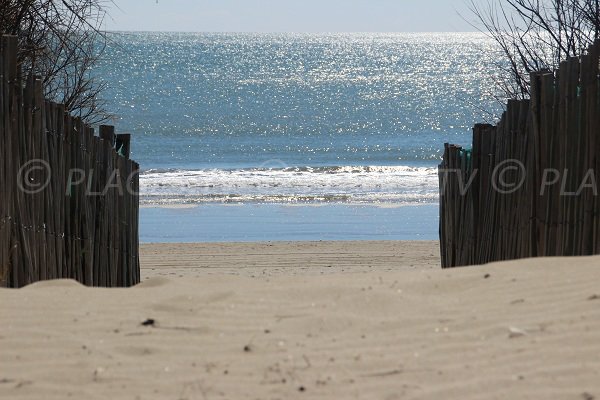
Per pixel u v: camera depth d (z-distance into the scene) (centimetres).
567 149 1219
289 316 870
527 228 1340
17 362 760
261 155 7475
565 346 739
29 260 1264
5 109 1180
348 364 741
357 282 982
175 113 11056
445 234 1920
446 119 10838
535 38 2220
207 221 3809
